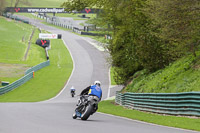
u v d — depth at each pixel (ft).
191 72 160.76
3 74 425.69
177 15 146.00
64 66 529.04
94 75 460.96
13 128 67.92
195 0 140.15
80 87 381.19
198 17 145.59
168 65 213.25
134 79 229.04
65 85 388.98
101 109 169.27
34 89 353.10
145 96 158.10
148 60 214.48
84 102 98.12
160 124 96.43
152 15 155.84
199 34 156.97
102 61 573.74
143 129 77.05
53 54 640.17
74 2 253.65
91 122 90.17
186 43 161.07
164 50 207.72
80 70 497.05
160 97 141.08
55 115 111.75
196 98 114.73
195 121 104.22
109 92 352.69
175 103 128.77
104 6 237.86
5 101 264.11
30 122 81.35
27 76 400.67
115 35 235.20
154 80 192.13
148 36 206.49
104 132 66.85
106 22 251.19
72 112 133.80
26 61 542.57
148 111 151.84
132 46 226.17
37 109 139.23
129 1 215.51
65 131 65.46
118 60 250.57
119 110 164.96
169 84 167.32
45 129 67.41
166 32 154.81
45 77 433.89
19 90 341.62
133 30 217.97
